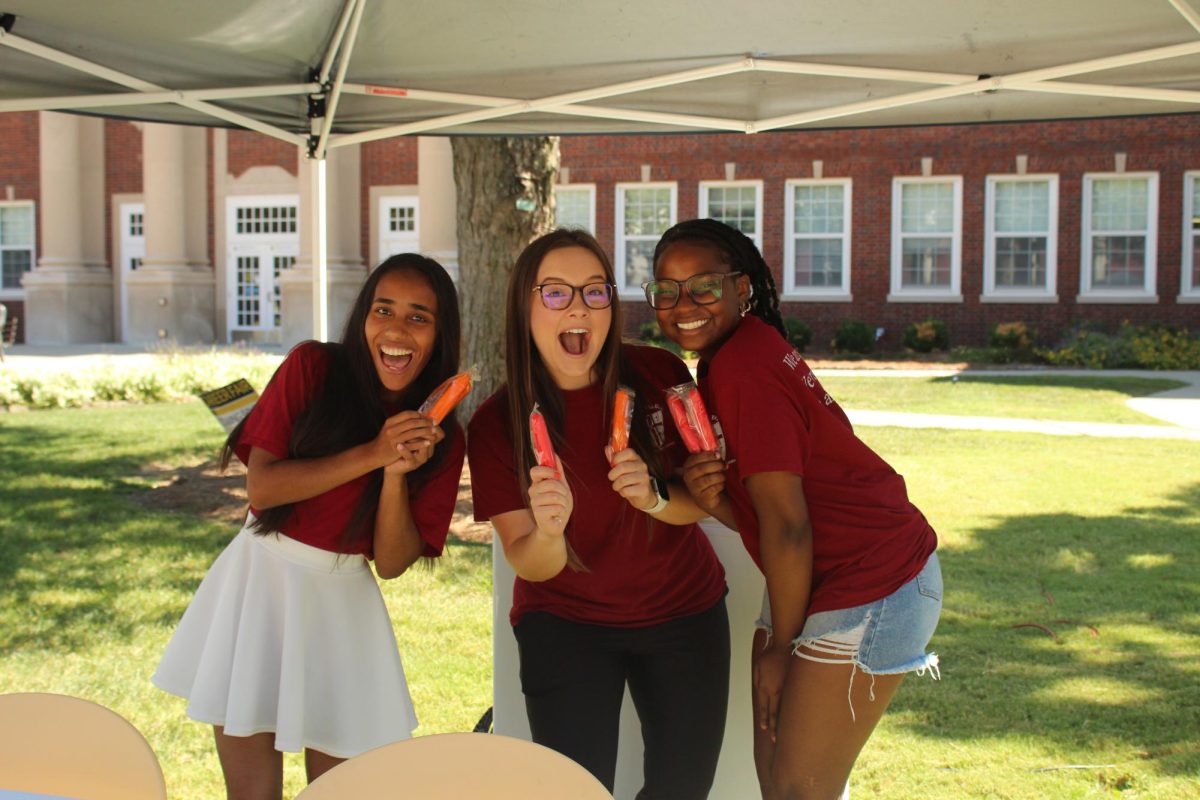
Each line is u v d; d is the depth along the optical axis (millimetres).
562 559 2457
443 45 4172
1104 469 9398
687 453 2766
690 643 2693
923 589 2441
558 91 4672
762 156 22156
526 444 2582
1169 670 4750
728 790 3117
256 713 2576
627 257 22875
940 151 21469
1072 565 6457
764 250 22328
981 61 4184
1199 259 20781
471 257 8508
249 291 25188
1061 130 21000
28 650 5055
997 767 3867
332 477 2469
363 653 2691
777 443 2352
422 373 2713
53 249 25516
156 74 4230
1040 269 21453
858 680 2412
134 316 24750
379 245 24266
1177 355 18797
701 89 4617
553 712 2660
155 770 1796
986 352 20203
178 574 6312
